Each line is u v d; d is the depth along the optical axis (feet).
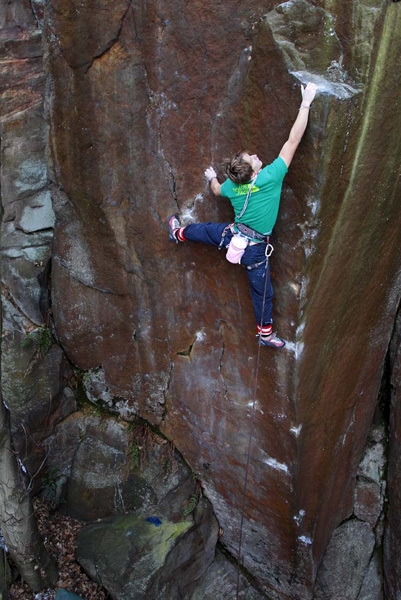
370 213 15.61
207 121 15.20
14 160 18.44
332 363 17.94
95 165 17.69
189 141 15.79
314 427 18.63
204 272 17.46
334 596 22.86
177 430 21.13
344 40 12.86
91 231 19.01
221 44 14.15
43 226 19.88
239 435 19.52
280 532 20.70
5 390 20.54
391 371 21.17
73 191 18.58
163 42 14.99
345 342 18.01
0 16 16.79
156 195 17.12
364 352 19.17
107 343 20.97
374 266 17.16
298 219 14.33
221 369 18.83
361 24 12.64
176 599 20.97
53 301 20.86
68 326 21.07
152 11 14.78
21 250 19.89
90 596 20.38
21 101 17.74
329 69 13.14
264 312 15.23
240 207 13.71
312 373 17.26
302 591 22.02
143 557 20.03
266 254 14.14
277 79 13.33
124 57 15.78
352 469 22.09
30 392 20.93
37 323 20.90
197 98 15.12
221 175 15.57
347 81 13.17
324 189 13.75
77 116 17.26
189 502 21.13
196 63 14.71
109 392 21.94
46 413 21.43
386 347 20.25
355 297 17.24
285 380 17.01
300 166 13.62
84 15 15.72
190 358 19.43
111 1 15.23
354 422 20.67
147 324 19.77
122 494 21.75
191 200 16.63
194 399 20.04
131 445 21.48
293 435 17.92
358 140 13.78
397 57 13.38
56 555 21.21
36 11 16.71
